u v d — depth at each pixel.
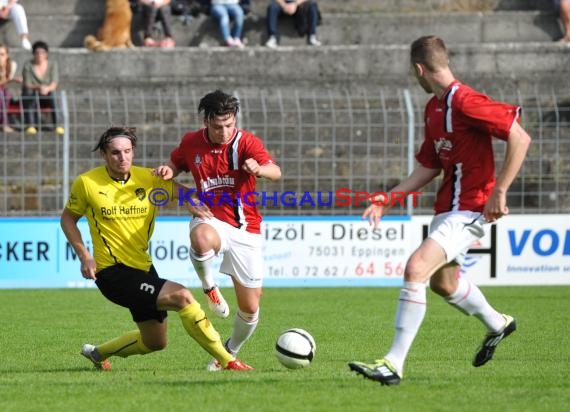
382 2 62.34
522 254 42.47
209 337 21.50
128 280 21.16
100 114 52.66
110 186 21.23
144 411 16.50
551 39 60.59
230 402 17.16
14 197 47.38
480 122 18.08
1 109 48.94
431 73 18.59
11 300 38.62
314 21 58.84
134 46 59.78
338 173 49.62
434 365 22.91
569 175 47.62
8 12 58.00
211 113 21.45
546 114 53.72
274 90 55.97
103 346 22.73
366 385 18.88
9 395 18.25
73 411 16.64
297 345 21.45
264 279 42.19
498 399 17.42
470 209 18.64
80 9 61.50
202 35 59.78
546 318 33.31
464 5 62.34
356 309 35.94
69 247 42.03
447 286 19.44
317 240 42.22
